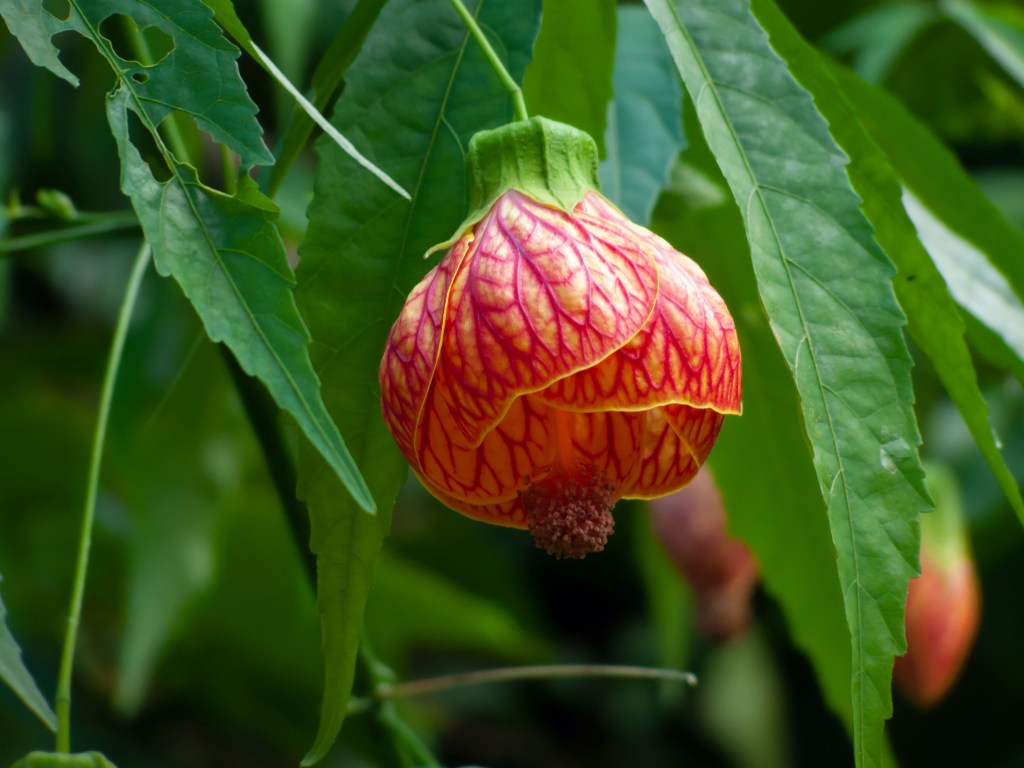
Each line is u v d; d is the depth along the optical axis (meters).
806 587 0.39
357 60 0.32
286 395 0.28
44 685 0.59
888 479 0.30
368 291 0.32
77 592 0.32
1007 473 0.33
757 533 0.39
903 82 0.59
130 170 0.28
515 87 0.32
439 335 0.30
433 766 0.36
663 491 0.33
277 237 0.28
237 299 0.28
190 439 0.43
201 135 0.38
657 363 0.30
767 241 0.30
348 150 0.29
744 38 0.31
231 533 0.52
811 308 0.30
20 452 0.58
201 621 0.56
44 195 0.36
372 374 0.32
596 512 0.32
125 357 0.49
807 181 0.31
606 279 0.30
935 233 0.38
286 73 0.42
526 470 0.32
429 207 0.32
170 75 0.29
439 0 0.32
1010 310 0.37
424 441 0.31
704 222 0.37
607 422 0.33
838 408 0.30
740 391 0.31
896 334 0.30
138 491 0.43
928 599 0.44
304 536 0.36
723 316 0.31
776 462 0.38
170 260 0.28
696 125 0.37
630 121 0.36
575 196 0.31
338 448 0.28
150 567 0.43
